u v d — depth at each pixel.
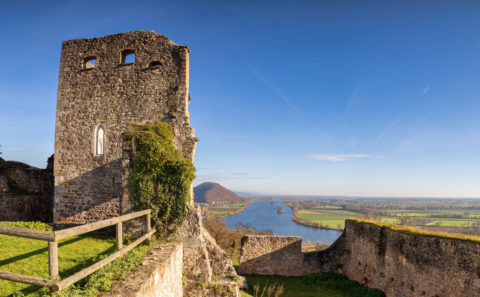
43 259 6.80
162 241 8.82
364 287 12.33
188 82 11.64
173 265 7.40
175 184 9.19
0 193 13.01
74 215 11.71
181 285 8.59
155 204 9.07
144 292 4.96
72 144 12.04
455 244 8.30
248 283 13.32
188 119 11.21
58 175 12.00
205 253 9.10
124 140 9.33
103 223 5.40
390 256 10.95
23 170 14.48
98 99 12.00
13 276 3.74
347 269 14.26
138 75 11.72
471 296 7.72
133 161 9.23
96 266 4.78
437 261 8.80
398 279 10.45
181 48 11.53
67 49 12.49
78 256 7.42
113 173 11.59
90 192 11.71
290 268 14.97
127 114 11.66
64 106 12.27
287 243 15.12
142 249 7.55
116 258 6.09
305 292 12.53
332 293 12.30
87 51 12.30
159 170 9.14
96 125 11.92
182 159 9.59
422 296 9.25
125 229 8.95
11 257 6.85
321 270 14.97
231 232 26.16
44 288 4.67
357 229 13.59
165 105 11.37
